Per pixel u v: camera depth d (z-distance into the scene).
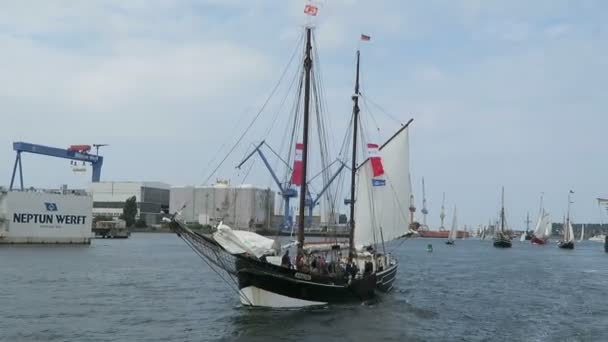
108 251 122.38
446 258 135.62
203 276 71.31
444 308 48.31
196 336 34.72
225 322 38.75
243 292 40.09
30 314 41.44
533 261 124.50
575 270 97.75
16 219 127.25
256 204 181.12
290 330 35.28
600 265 112.12
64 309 43.97
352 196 55.97
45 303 46.72
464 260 126.81
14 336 34.25
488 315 45.38
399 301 50.81
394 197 60.97
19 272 70.81
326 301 41.75
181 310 44.12
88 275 70.00
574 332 38.56
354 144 56.62
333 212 57.78
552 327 40.38
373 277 47.84
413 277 79.81
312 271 41.75
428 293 59.72
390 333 36.00
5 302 46.66
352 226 55.28
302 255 43.31
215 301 49.22
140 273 74.31
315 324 37.09
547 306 51.09
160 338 34.25
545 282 74.81
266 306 39.81
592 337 37.00
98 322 39.03
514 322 42.25
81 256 102.75
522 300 55.31
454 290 63.56
